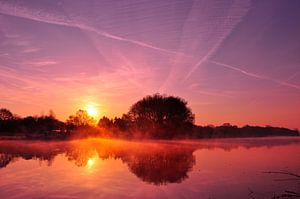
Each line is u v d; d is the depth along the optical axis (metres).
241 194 15.28
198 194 15.42
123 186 17.03
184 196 15.10
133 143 54.53
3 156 31.31
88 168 23.23
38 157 30.38
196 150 39.06
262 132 96.06
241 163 25.83
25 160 27.91
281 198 14.40
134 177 19.66
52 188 16.62
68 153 34.53
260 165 24.55
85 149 40.34
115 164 25.41
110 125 84.19
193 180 18.66
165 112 75.44
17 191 16.03
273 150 38.66
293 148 42.06
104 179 19.02
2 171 21.73
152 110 76.00
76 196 15.13
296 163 25.47
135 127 78.44
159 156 31.61
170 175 20.36
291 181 17.98
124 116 81.62
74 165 24.73
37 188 16.67
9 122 86.25
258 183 17.55
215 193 15.55
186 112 77.88
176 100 76.50
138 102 78.31
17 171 21.75
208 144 51.81
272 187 16.55
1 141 57.91
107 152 36.03
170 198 14.81
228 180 18.52
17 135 77.81
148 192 15.91
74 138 72.62
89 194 15.54
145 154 33.72
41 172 21.39
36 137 71.75
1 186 17.05
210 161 27.28
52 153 34.56
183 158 29.73
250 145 48.97
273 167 23.38
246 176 19.75
